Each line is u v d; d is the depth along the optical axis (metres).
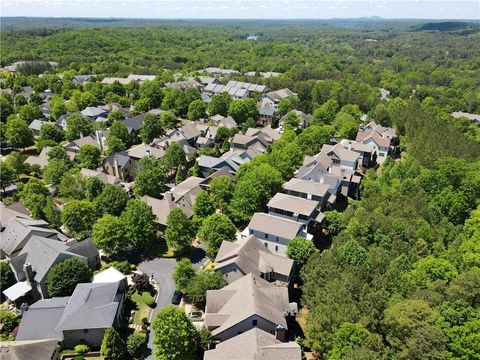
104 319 51.34
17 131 120.81
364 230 67.75
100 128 135.25
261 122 157.50
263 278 60.12
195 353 47.78
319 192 81.44
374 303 48.19
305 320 54.12
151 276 66.44
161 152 111.75
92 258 67.69
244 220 80.12
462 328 43.19
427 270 55.91
